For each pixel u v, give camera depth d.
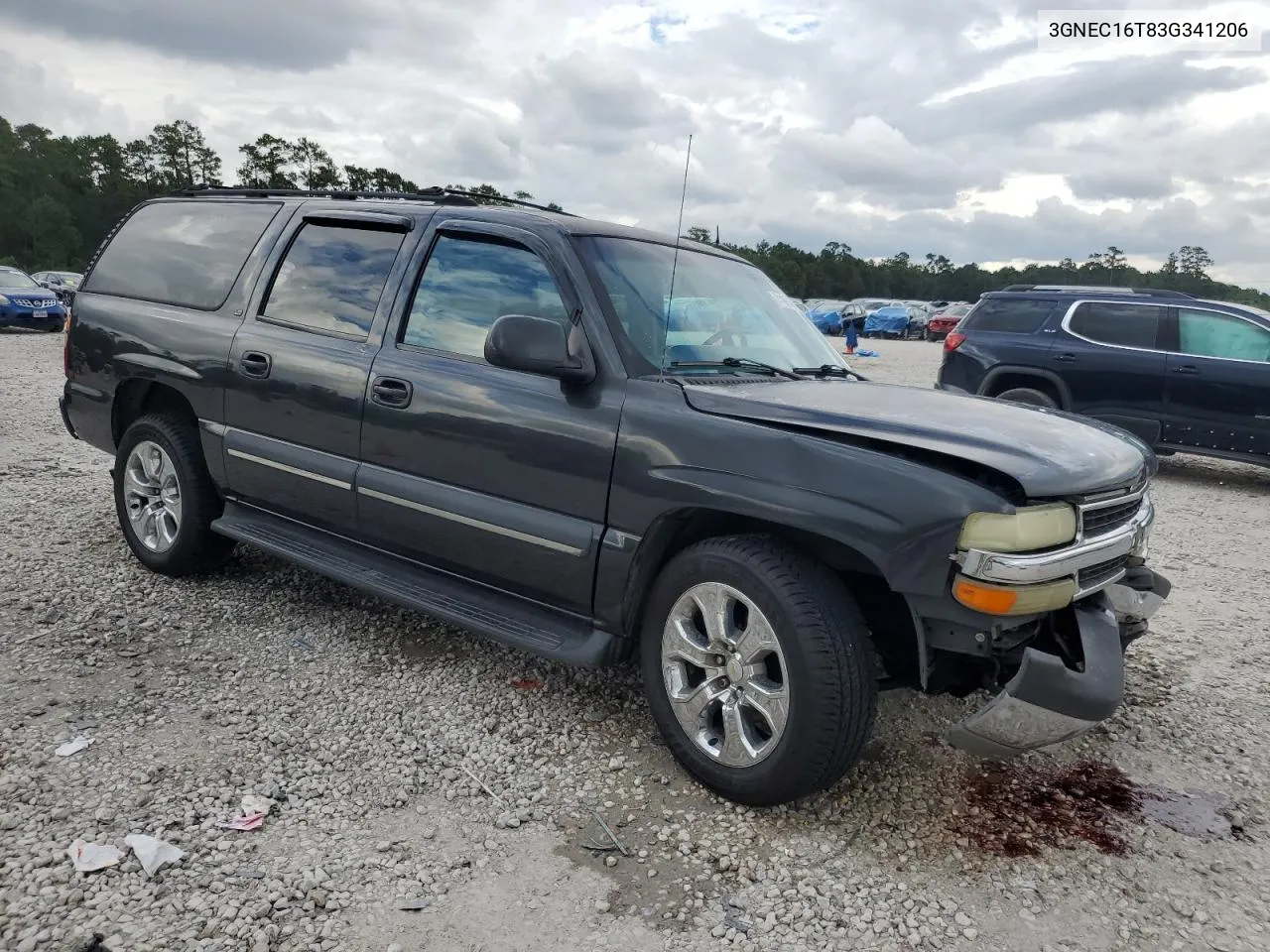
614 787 3.04
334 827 2.74
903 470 2.63
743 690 2.87
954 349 10.41
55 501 6.08
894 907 2.52
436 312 3.70
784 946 2.35
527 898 2.48
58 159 104.81
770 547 2.84
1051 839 2.90
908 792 3.11
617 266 3.47
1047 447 2.80
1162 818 3.06
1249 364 8.66
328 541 4.13
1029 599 2.57
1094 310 9.57
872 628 3.09
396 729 3.34
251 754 3.11
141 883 2.42
